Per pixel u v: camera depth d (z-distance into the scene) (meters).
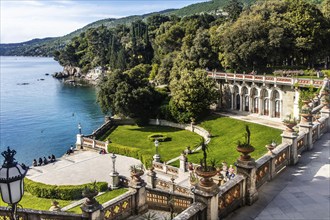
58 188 37.31
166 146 56.75
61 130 79.25
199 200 10.53
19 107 107.44
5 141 70.94
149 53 146.50
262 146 46.69
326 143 20.27
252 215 11.83
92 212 14.34
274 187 14.14
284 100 59.94
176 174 39.69
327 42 75.25
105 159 51.50
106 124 69.69
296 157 16.86
